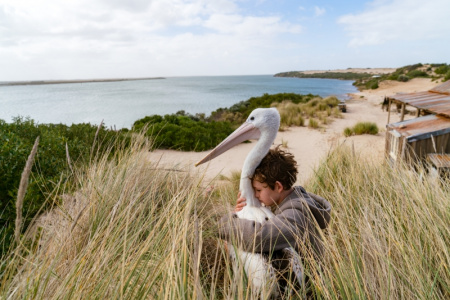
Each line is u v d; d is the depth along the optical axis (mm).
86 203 2299
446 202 2393
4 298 1307
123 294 1323
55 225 2193
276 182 1824
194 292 1211
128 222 1995
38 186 3244
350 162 4090
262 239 1616
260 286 1524
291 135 14328
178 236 1588
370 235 1887
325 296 1412
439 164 4355
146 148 3568
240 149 11094
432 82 50750
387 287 1448
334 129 15930
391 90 48969
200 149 10750
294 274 1619
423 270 1627
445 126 5262
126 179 2777
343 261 1645
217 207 2807
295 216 1687
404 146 5176
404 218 2258
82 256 1628
